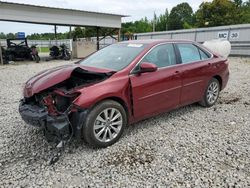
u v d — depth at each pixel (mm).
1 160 3145
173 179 2715
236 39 18969
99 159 3145
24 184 2656
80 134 3213
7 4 14930
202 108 5180
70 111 3115
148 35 25953
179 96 4371
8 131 4031
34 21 16281
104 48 4742
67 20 17688
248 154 3236
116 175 2803
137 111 3764
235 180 2686
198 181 2674
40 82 3371
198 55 4859
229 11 45031
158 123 4355
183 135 3848
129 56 3924
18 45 19312
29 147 3484
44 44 39781
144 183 2652
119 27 20969
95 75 3584
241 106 5336
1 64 15461
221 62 5266
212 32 20625
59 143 3129
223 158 3141
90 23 18938
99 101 3305
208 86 5043
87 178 2758
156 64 4004
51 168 2959
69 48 21594
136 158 3156
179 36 23328
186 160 3098
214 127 4172
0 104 5637
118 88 3443
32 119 3191
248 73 10133
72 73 3561
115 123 3523
